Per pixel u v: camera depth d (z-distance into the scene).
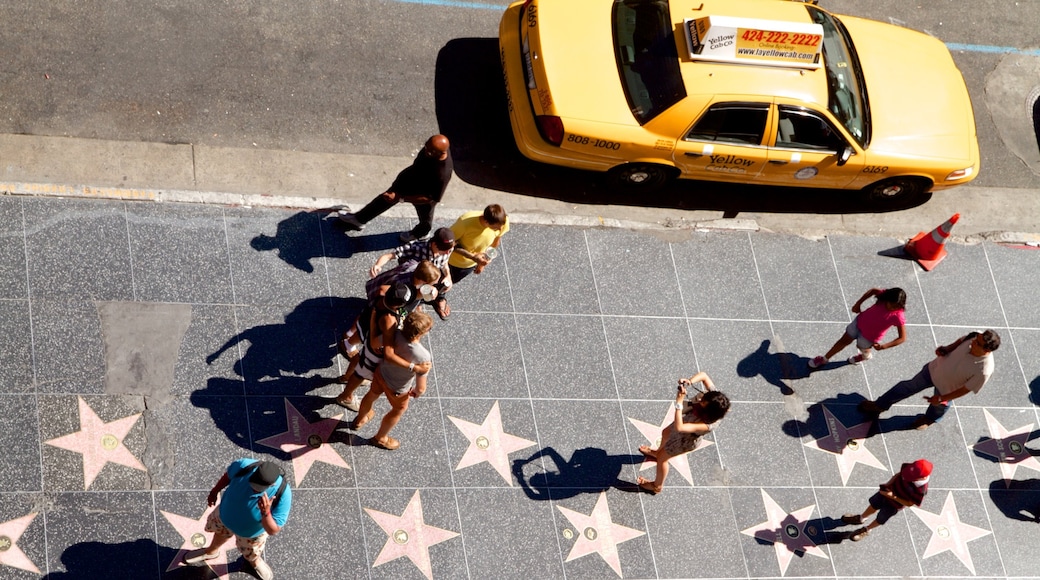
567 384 9.79
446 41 11.98
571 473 9.29
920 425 10.63
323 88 11.13
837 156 11.19
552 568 8.76
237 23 11.30
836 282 11.40
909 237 12.06
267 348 9.09
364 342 8.25
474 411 9.35
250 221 9.80
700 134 10.81
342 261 9.87
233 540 8.04
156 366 8.69
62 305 8.75
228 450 8.45
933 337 11.34
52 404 8.23
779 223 11.71
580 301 10.37
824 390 10.62
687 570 9.13
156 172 9.99
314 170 10.52
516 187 11.12
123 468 8.12
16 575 7.44
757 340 10.70
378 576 8.27
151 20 10.99
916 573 9.80
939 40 13.39
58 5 10.75
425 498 8.75
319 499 8.45
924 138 11.50
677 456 9.54
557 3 10.98
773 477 9.91
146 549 7.82
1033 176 13.01
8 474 7.82
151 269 9.20
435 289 8.53
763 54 10.88
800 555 9.55
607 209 11.26
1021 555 10.22
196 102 10.60
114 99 10.35
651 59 10.82
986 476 10.60
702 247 11.20
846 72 11.43
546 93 10.51
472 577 8.51
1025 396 11.27
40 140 9.84
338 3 11.84
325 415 8.90
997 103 13.47
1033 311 11.87
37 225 9.10
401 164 10.87
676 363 10.28
